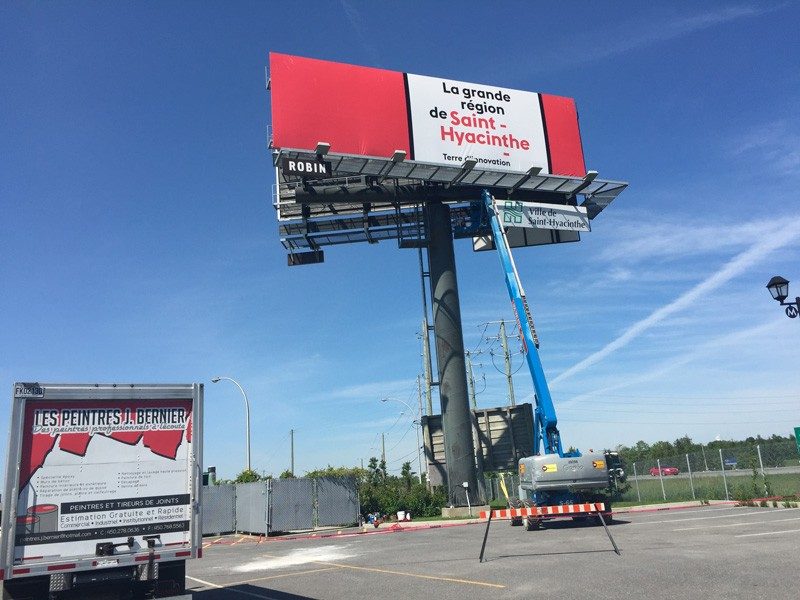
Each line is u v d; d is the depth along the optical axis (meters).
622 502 31.17
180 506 8.92
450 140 30.33
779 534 13.84
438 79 30.89
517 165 31.44
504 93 32.34
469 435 29.67
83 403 8.68
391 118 29.47
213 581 12.95
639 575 9.80
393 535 22.12
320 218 32.19
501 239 26.31
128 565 8.44
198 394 9.38
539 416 20.81
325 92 28.72
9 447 8.12
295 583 11.77
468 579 10.62
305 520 27.58
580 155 33.12
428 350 32.94
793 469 32.56
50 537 8.15
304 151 27.06
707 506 24.56
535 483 18.86
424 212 32.16
